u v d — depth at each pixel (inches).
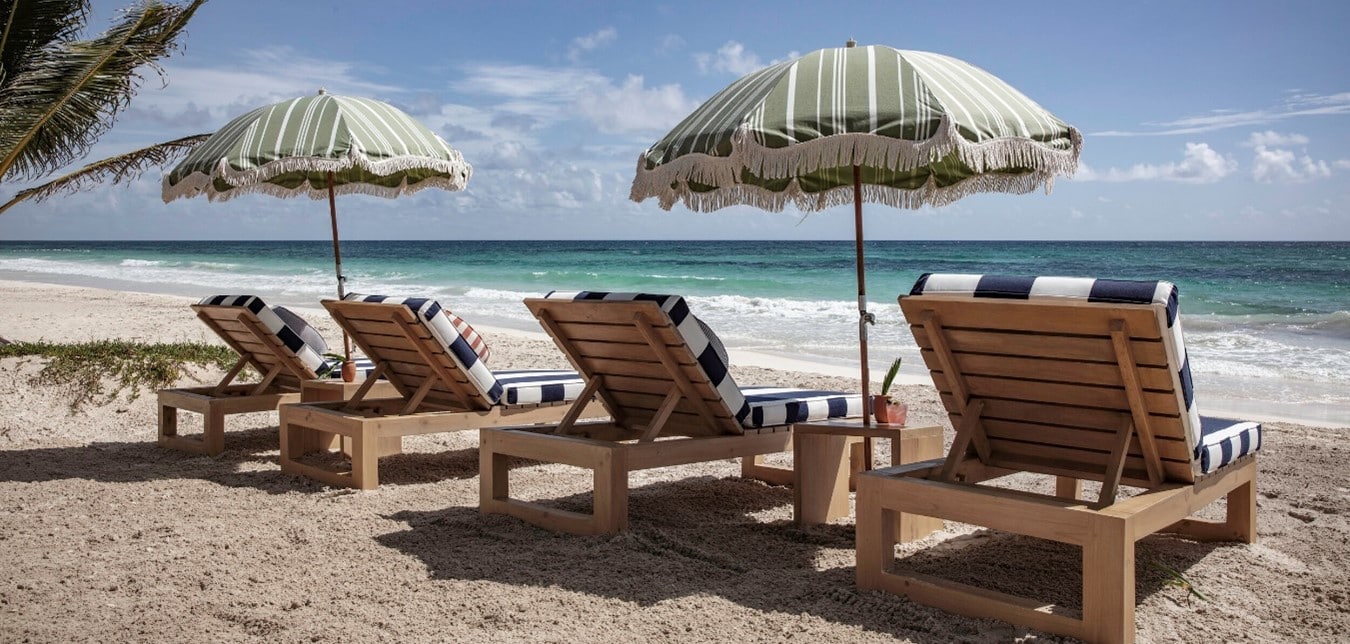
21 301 810.2
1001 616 122.7
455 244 4394.7
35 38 344.5
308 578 141.0
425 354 208.1
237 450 248.5
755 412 180.4
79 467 224.8
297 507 186.7
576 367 192.9
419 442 265.3
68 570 144.2
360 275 1552.7
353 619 124.0
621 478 164.7
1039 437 138.7
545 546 158.9
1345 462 232.4
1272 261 1761.8
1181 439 124.6
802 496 174.1
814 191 205.8
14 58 344.5
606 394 194.1
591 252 2716.5
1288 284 1194.0
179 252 3139.8
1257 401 354.6
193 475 217.2
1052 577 143.5
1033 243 3174.2
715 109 156.9
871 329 641.0
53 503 187.6
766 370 415.2
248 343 254.8
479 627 121.6
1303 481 210.5
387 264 2012.8
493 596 133.0
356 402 222.5
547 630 120.2
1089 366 123.8
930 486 129.6
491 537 165.5
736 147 140.8
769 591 135.6
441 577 142.0
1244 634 121.0
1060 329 121.9
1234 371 434.6
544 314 184.1
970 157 134.3
